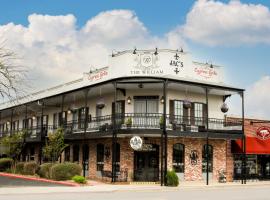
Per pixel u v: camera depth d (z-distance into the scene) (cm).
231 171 3462
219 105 3562
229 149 3478
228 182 3341
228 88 3206
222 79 3516
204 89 3241
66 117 4053
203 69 3381
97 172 3384
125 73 3181
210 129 3212
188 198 2016
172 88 3238
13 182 2823
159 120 3000
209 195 2219
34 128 4216
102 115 3478
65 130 3562
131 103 3234
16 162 3856
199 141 3322
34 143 4262
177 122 3212
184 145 3234
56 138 3288
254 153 3441
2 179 3088
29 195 2078
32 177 3209
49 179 2978
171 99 3253
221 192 2455
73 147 3756
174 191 2494
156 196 2097
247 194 2317
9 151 3812
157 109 3203
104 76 3391
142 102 3234
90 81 3575
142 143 2986
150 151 3131
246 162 3584
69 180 2873
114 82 2911
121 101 3281
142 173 3105
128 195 2138
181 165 3203
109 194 2192
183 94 3334
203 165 3325
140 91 3234
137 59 3188
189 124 3219
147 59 3183
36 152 4297
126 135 3034
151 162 3123
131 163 3114
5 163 3853
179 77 3052
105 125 3072
